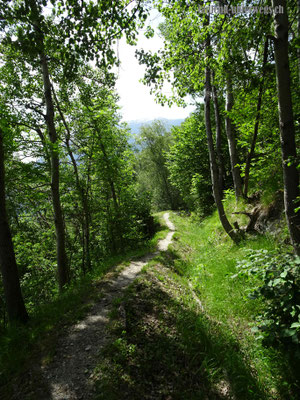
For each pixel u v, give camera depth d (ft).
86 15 9.98
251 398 10.50
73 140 37.01
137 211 48.96
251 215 26.00
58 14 10.00
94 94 38.17
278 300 11.28
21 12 9.41
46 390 10.62
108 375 11.05
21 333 14.73
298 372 10.75
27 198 34.58
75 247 41.06
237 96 22.63
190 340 13.75
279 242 20.15
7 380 11.32
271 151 25.45
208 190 60.29
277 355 11.71
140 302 17.21
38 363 12.23
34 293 39.45
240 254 22.43
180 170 67.62
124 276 23.43
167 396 10.52
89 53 11.00
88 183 37.14
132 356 12.20
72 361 12.13
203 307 17.99
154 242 42.73
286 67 12.92
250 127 27.12
